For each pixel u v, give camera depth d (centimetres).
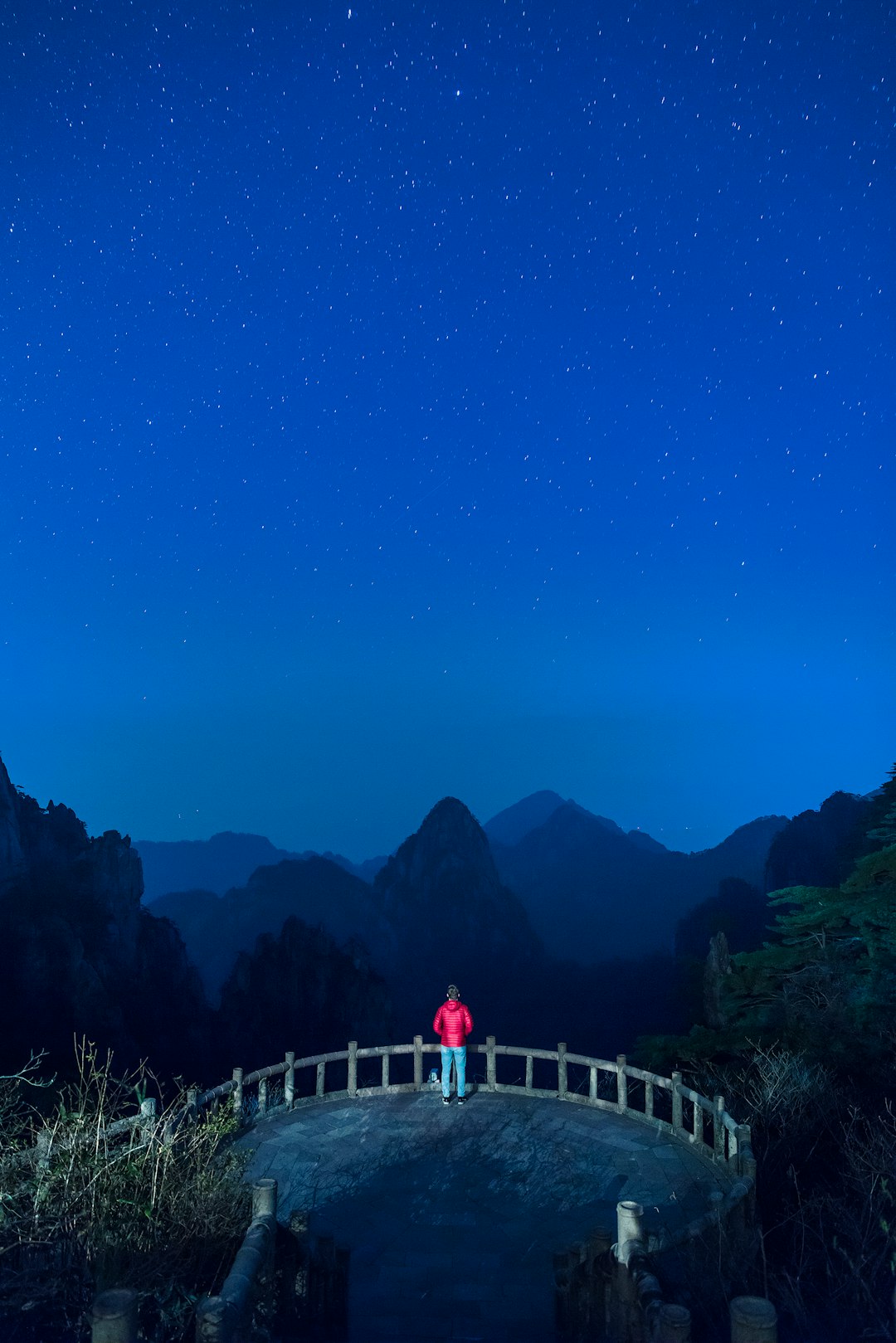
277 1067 1358
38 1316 599
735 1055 1734
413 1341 796
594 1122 1312
